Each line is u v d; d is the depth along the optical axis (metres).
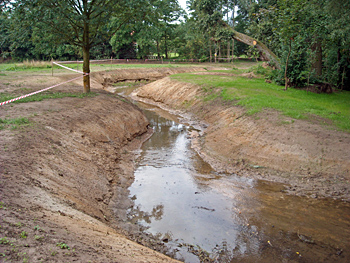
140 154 13.13
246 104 15.93
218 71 36.62
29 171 7.07
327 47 23.31
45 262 3.83
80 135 11.16
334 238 7.17
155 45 54.06
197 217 8.11
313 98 17.75
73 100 14.98
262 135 12.51
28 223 4.71
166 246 6.76
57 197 6.56
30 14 13.91
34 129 9.71
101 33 16.97
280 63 21.28
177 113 21.39
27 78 21.73
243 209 8.55
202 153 13.27
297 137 11.63
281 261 6.40
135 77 36.75
